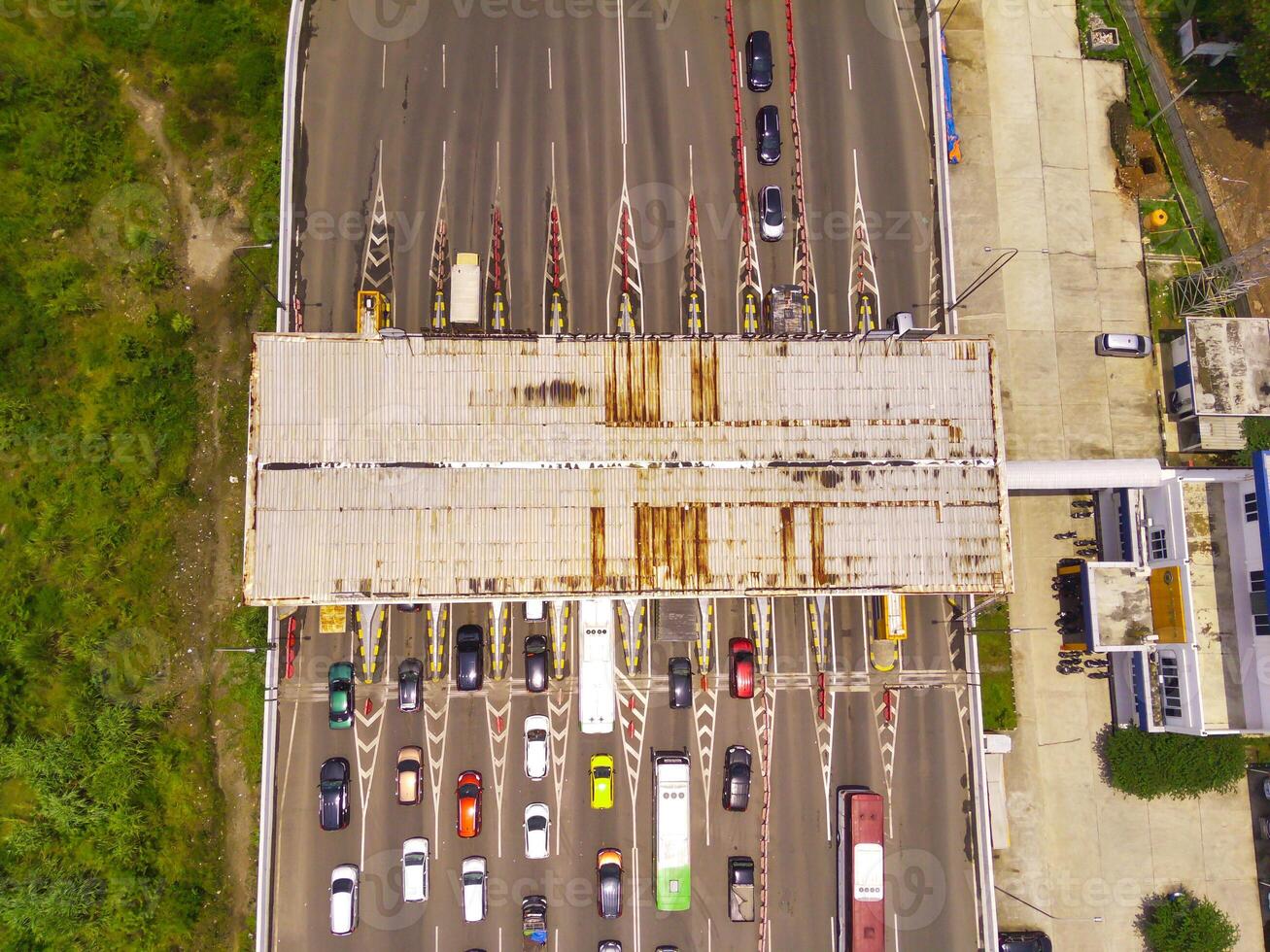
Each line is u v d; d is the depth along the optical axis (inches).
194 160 1599.4
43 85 1576.0
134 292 1583.4
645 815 1477.6
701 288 1556.3
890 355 1366.9
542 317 1536.7
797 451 1343.5
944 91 1632.6
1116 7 1690.5
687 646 1512.1
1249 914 1568.7
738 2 1598.2
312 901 1428.4
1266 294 1669.5
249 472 1279.5
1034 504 1622.8
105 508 1539.1
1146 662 1488.7
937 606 1535.4
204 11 1594.5
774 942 1461.6
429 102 1556.3
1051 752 1587.1
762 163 1574.8
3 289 1556.3
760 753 1494.8
